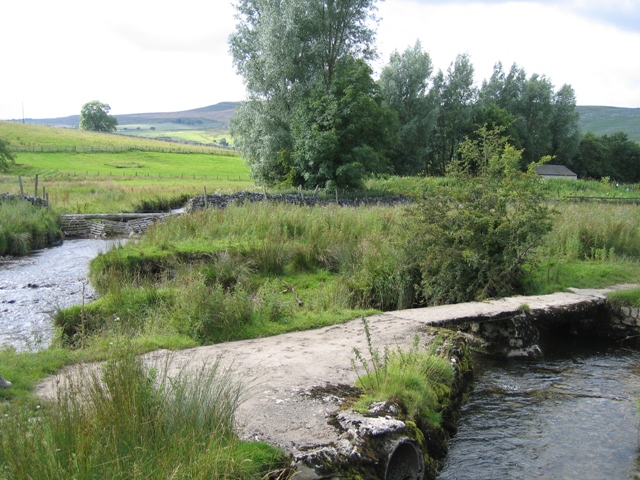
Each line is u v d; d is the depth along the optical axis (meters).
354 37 36.59
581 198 31.17
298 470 4.55
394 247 13.75
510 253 12.57
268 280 13.77
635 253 16.59
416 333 8.29
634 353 10.35
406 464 5.27
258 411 5.66
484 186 13.34
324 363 7.45
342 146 31.38
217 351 8.16
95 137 108.81
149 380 4.96
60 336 9.53
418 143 56.03
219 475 4.13
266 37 34.31
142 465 3.98
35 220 22.97
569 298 11.72
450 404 6.95
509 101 69.81
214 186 48.06
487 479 5.72
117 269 13.85
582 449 6.38
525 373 9.05
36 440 4.00
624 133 85.56
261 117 34.78
